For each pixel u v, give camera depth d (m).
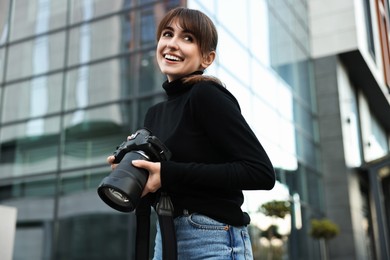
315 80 17.28
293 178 13.55
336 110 16.75
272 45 13.58
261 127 11.80
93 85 10.22
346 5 17.55
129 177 1.13
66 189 9.78
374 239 18.00
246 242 1.30
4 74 11.44
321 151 16.53
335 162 16.27
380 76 20.59
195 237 1.23
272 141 12.43
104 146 9.66
